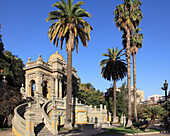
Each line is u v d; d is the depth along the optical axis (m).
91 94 62.88
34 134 16.81
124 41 35.41
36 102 26.58
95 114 38.19
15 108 20.61
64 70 47.75
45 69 40.12
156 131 24.61
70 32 26.67
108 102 60.62
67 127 24.05
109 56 44.38
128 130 25.14
